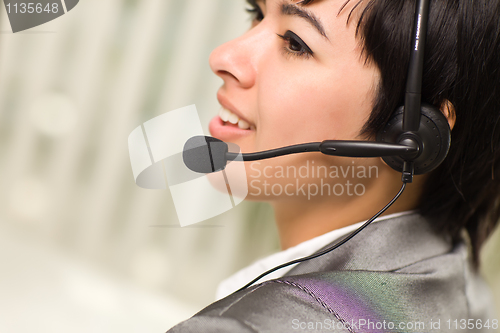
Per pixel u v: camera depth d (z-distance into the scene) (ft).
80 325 4.18
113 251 5.24
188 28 4.77
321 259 1.44
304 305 1.08
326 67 1.41
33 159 5.56
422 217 1.63
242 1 4.57
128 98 5.05
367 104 1.41
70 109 5.33
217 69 1.63
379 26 1.32
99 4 5.05
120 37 5.04
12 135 5.59
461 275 1.63
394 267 1.42
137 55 4.97
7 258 4.86
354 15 1.35
